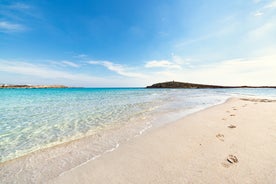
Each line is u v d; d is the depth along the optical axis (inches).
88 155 171.2
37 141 218.8
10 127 294.5
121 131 260.5
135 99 908.0
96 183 120.0
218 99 875.4
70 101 811.4
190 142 195.6
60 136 239.5
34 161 159.5
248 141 188.7
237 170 128.9
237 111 403.9
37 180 127.2
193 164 141.9
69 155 172.2
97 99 943.0
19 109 525.7
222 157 152.2
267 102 636.7
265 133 215.0
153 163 147.4
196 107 528.1
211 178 119.7
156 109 490.0
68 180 125.5
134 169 138.2
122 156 165.3
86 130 271.3
